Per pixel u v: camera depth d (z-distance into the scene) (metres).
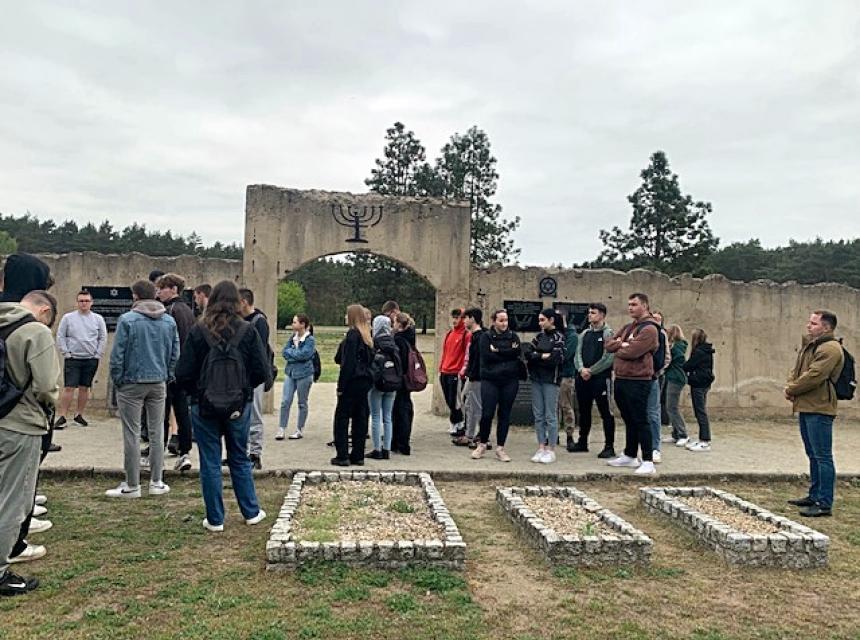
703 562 5.28
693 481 7.99
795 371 7.04
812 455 6.88
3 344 4.20
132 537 5.40
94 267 11.52
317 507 6.01
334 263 55.50
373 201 11.85
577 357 9.06
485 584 4.71
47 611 4.05
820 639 4.04
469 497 7.07
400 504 6.01
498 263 12.23
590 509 6.12
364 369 7.93
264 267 11.52
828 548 5.49
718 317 12.77
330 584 4.52
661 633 4.05
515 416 11.22
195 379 5.59
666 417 11.87
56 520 5.79
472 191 30.31
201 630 3.83
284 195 11.58
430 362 25.08
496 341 8.62
